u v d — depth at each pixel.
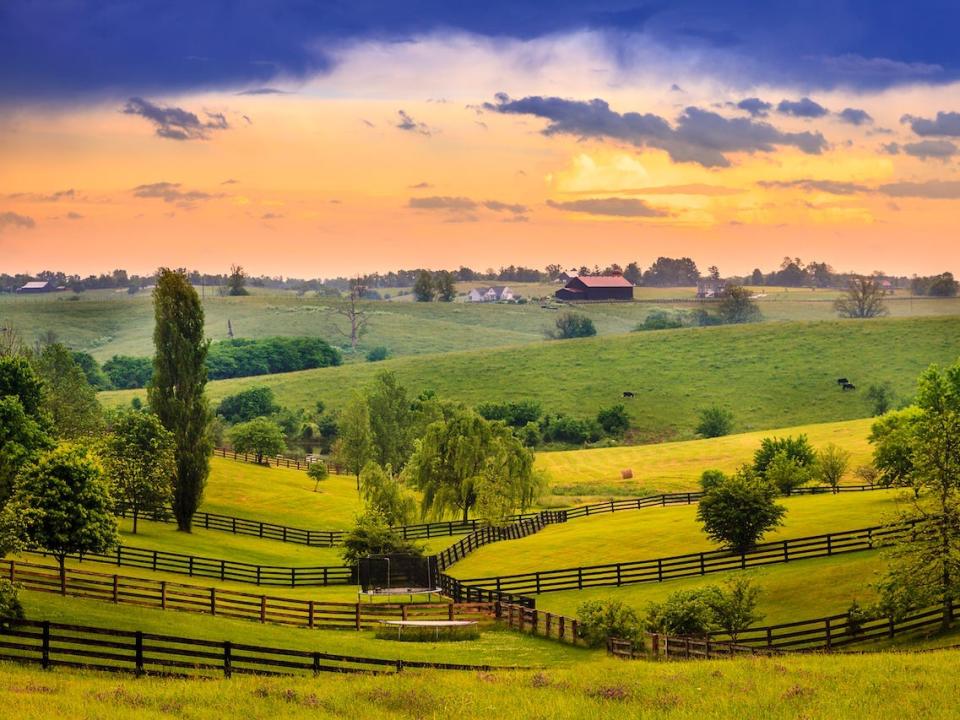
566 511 109.75
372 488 100.75
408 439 147.88
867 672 36.25
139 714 30.52
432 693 34.84
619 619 52.97
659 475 141.50
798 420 195.00
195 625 50.47
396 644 53.59
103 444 89.31
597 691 35.06
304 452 175.75
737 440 166.75
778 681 35.47
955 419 51.38
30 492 57.38
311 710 32.59
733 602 53.16
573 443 186.25
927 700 31.94
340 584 76.94
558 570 72.38
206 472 93.81
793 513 88.56
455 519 114.56
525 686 36.44
